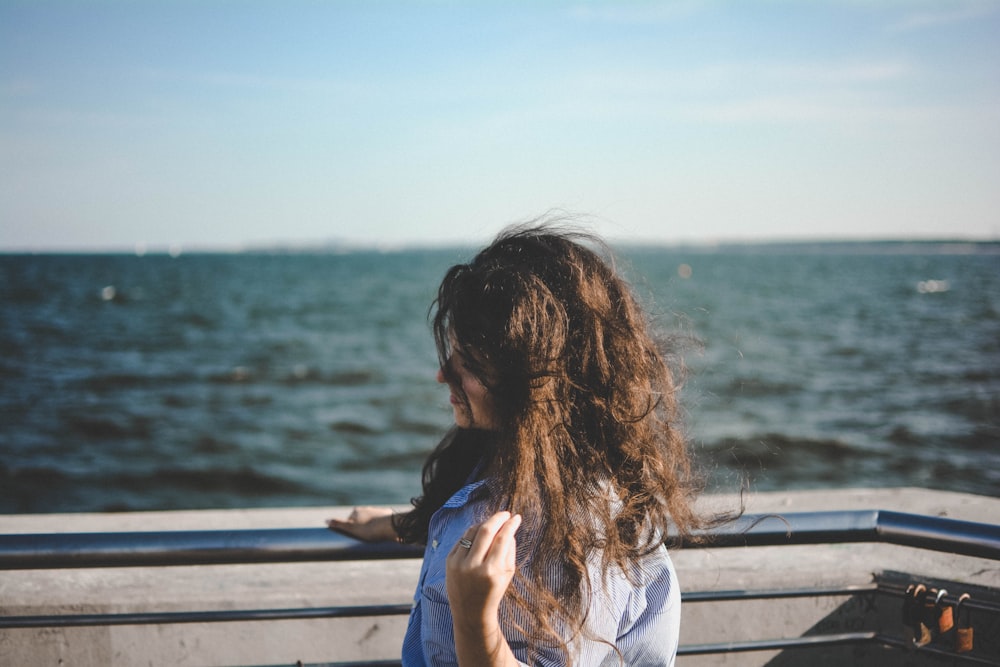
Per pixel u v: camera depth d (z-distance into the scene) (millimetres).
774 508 2477
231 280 99688
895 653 2133
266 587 2029
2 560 1555
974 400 19766
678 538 1593
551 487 1095
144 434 16766
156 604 1967
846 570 2109
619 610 1114
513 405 1130
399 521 1611
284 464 14633
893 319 45062
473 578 953
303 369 27000
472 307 1178
